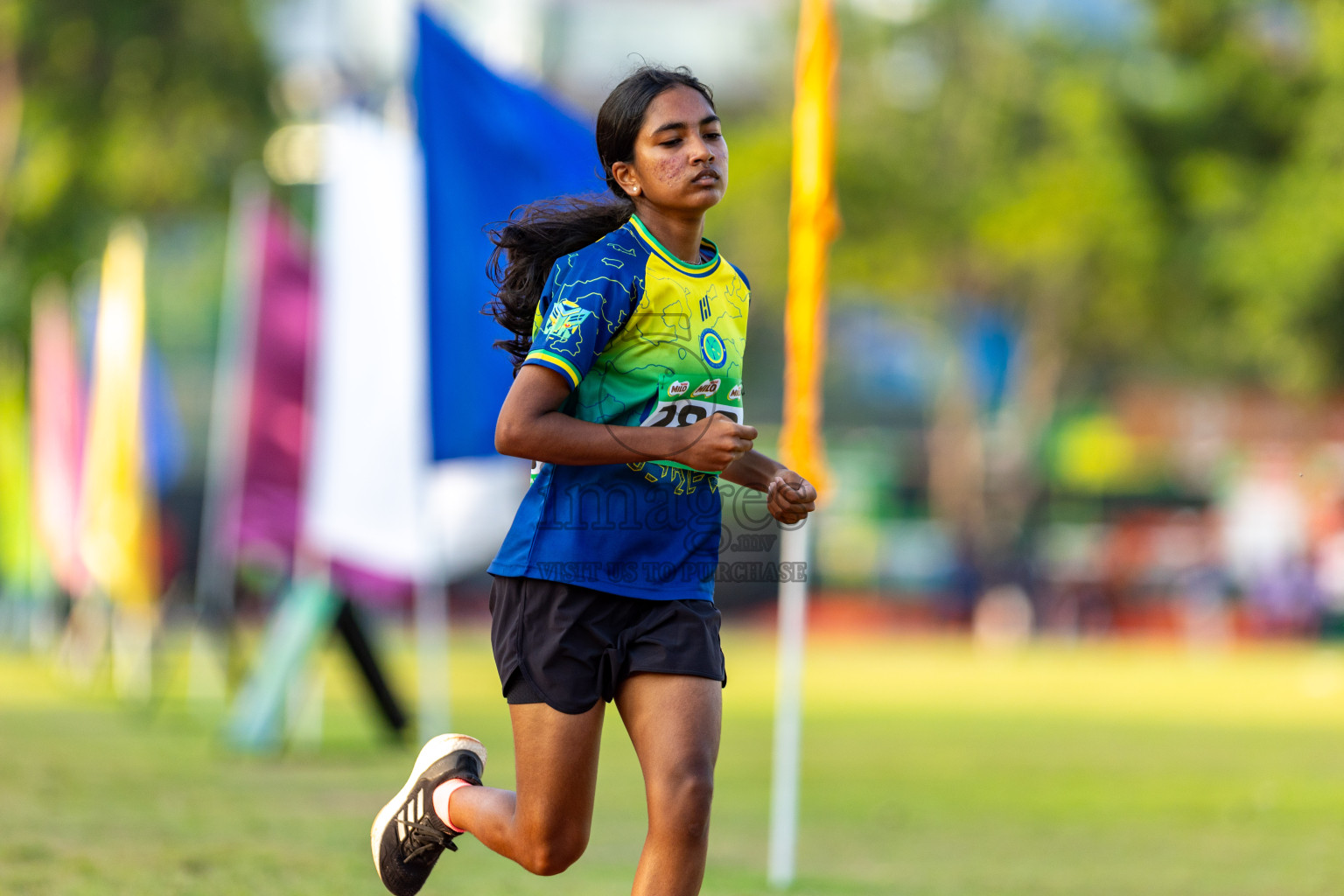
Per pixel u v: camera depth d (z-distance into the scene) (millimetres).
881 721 41688
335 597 33000
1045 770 30250
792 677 18281
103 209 84875
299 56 88625
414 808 12445
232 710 39062
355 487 32250
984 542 112938
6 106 82500
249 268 36562
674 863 10445
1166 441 117000
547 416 10492
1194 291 101375
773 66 119000
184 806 22703
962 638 106938
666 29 121375
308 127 88938
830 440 124625
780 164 110750
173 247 109750
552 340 10586
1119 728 39688
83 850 18359
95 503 45344
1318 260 80438
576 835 11094
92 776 25953
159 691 44031
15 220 82188
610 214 11312
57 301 58125
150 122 86000
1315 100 82875
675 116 10977
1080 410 120375
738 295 11453
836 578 117062
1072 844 21000
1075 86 90938
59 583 62969
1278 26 85438
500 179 27406
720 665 10961
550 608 10844
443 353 27219
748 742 35938
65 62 83938
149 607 44875
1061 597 107938
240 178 88000
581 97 116312
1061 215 103250
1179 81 87688
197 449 110688
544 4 95938
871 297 121188
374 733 35469
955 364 117875
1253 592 106312
